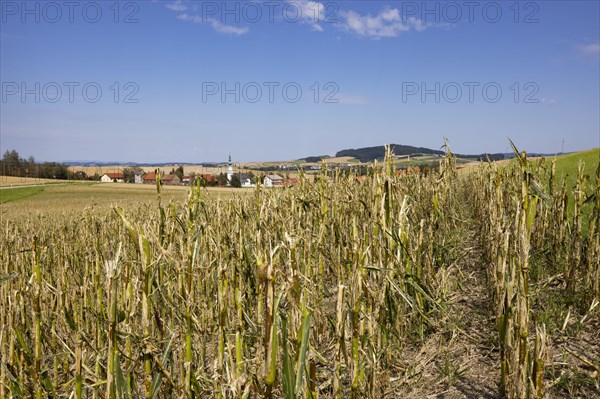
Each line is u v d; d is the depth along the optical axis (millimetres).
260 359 3195
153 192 59094
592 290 5082
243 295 4641
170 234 4117
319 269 5555
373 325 3916
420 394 4129
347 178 7949
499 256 4617
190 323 3527
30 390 3861
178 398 3488
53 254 7910
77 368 3346
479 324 5273
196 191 4176
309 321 2654
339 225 6398
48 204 37906
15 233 7621
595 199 5570
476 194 12180
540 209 7527
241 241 4664
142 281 3516
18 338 3830
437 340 5023
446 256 7297
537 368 3100
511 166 9047
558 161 31516
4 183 79125
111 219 10047
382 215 4695
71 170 101375
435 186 6621
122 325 3988
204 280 4977
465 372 4324
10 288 5156
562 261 6438
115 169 100812
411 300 4480
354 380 3439
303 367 2633
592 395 3604
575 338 4609
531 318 4879
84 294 4816
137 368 4609
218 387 3512
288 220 5949
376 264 4664
